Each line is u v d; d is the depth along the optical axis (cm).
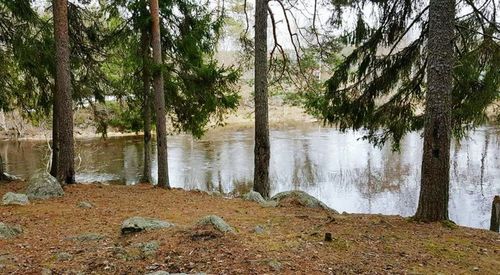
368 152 2480
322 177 1912
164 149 1163
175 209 782
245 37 1274
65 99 1004
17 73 1178
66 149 1029
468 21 827
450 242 562
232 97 1344
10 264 436
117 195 948
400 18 908
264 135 1058
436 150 672
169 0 1185
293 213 761
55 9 962
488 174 1795
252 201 920
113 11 1212
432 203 680
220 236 529
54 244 521
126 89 1336
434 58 660
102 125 1424
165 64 1140
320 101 1058
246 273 412
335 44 1135
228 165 2217
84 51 1212
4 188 1034
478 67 764
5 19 1064
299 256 474
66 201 833
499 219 720
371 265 457
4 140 3119
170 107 1375
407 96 963
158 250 481
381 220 701
